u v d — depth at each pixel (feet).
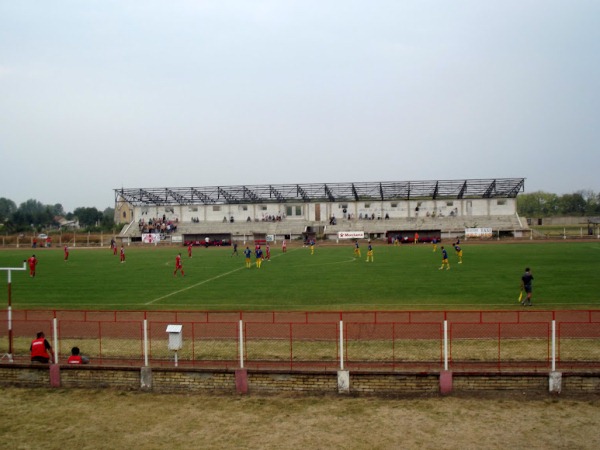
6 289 130.62
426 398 57.31
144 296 116.47
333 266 171.42
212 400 58.44
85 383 63.10
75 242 341.00
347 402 56.95
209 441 49.01
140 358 68.95
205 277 148.87
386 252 225.56
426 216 342.23
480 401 56.13
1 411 56.59
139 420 53.83
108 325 87.51
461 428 50.31
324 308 97.60
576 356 64.59
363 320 86.58
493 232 308.19
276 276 147.33
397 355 66.74
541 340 71.05
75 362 65.26
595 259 172.04
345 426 51.39
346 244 290.56
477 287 117.50
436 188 334.44
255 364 65.00
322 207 355.15
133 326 86.74
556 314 87.66
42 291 126.41
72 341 77.87
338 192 347.56
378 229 327.47
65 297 116.98
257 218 361.30
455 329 78.18
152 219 368.48
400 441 48.11
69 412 56.08
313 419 53.11
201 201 364.99
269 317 91.30
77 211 638.53
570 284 118.42
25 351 74.23
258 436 49.80
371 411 54.49
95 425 52.85
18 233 433.48
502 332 75.66
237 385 60.34
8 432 51.47
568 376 57.21
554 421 51.24
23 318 95.09
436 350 68.23
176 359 64.44
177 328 64.44
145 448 47.88
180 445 48.34
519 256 187.62
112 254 248.73
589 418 51.67
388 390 58.59
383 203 348.18
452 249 231.50
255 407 56.34
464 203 338.95
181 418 54.13
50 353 68.13
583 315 86.53
